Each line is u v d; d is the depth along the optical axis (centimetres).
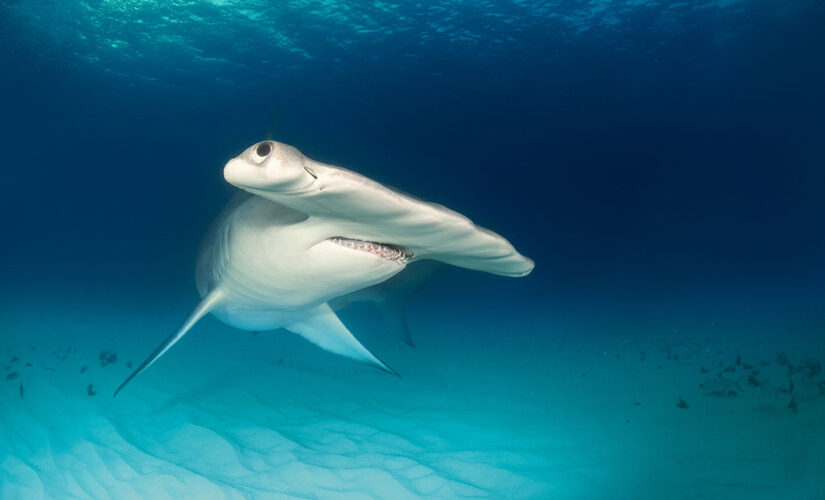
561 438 531
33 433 488
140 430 516
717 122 4025
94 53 2300
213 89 2816
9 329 1146
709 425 539
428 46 2408
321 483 423
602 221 5566
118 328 1254
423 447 502
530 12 2169
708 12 2261
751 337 1049
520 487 422
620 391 712
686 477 422
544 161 4656
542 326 1506
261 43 2272
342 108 3216
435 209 206
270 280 331
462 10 2120
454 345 1170
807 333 1020
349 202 192
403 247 289
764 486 395
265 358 919
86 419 530
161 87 2767
